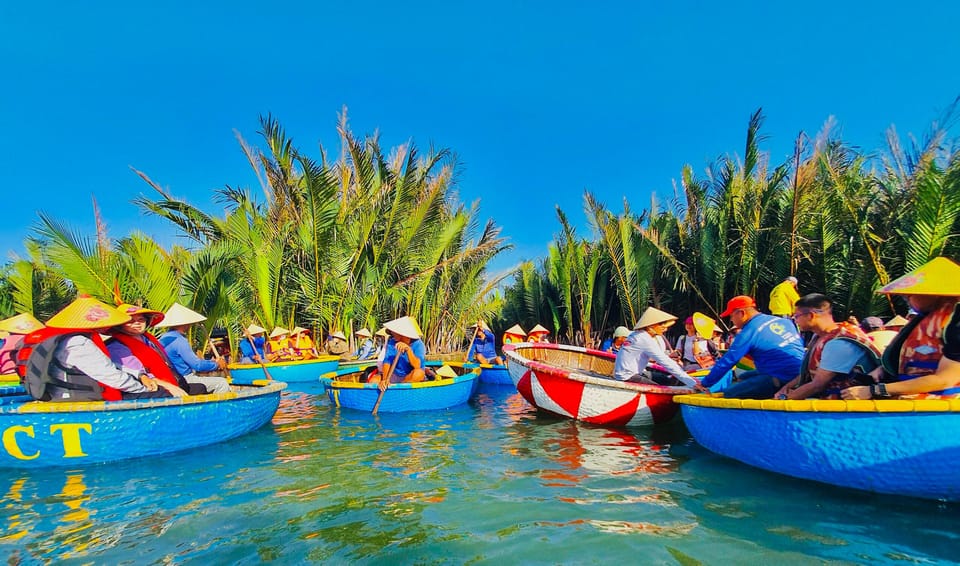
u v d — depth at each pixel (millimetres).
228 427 5723
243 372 11805
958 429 3309
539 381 6883
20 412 4562
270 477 4445
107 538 3260
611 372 9203
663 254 15086
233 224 15031
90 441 4773
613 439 5750
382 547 3109
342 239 16547
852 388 3742
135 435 4953
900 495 3584
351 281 17109
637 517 3498
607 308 18547
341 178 17688
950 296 3391
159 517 3588
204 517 3580
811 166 11805
